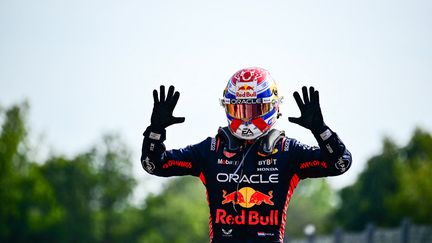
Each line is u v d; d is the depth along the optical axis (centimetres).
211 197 2002
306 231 6719
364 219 19900
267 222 1969
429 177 18025
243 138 1991
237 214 1978
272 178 1978
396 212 17925
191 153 2027
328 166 1953
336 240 5950
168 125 1997
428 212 17612
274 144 1994
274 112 2002
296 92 1966
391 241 5066
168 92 2003
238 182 1988
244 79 1995
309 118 1948
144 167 2022
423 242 4666
